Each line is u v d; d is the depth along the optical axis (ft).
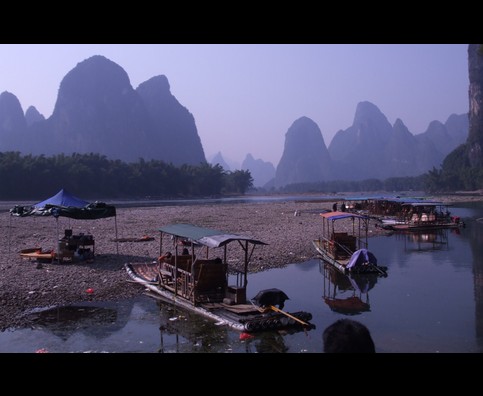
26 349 35.32
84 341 37.19
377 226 131.03
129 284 55.83
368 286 60.18
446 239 109.29
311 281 62.95
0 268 61.52
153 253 74.84
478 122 549.95
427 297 53.98
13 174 327.67
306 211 185.57
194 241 46.60
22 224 121.39
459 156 574.97
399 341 37.99
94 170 391.65
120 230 109.91
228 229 118.42
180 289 49.80
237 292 45.55
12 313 44.32
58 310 45.93
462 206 245.65
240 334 39.01
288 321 40.78
